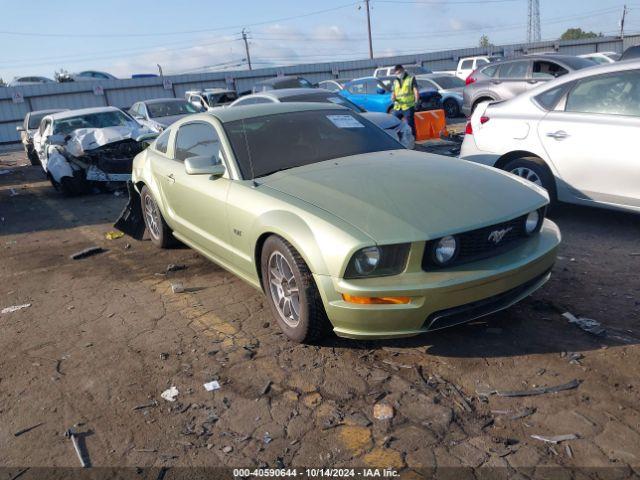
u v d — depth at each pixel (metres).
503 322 3.73
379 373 3.27
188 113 15.39
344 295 3.10
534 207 3.46
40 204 9.73
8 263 6.20
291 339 3.68
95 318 4.43
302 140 4.46
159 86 32.25
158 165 5.49
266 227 3.54
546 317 3.76
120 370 3.57
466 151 6.43
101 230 7.39
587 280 4.33
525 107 5.80
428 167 3.99
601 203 5.20
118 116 11.96
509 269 3.17
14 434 3.01
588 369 3.13
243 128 4.47
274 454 2.68
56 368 3.67
